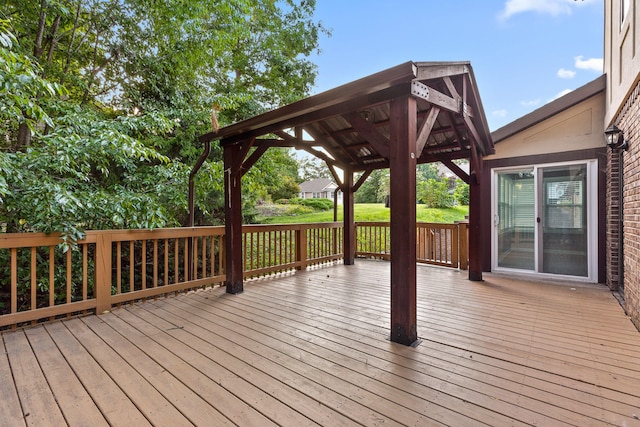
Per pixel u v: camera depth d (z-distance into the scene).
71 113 4.55
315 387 2.03
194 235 4.50
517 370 2.23
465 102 3.63
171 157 6.88
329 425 1.66
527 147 5.43
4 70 3.01
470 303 3.87
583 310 3.59
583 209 5.03
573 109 5.03
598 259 4.87
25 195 3.55
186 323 3.21
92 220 4.39
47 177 3.91
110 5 5.95
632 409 1.77
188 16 6.28
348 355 2.49
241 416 1.74
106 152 4.41
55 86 3.23
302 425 1.66
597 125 4.85
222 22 7.28
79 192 4.05
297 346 2.66
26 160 3.80
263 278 5.33
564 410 1.77
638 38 2.98
